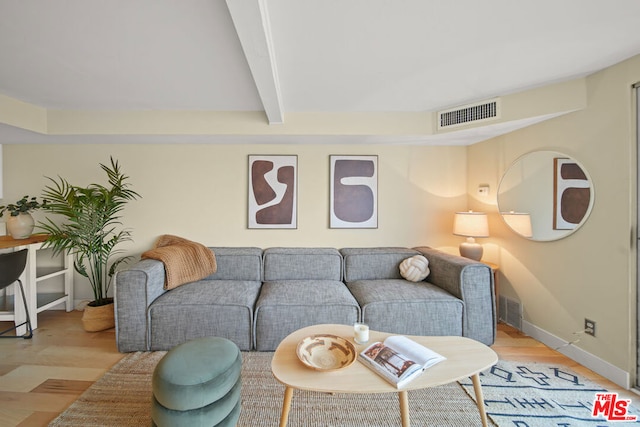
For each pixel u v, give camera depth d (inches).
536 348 86.7
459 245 121.6
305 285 99.1
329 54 63.8
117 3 47.1
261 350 83.2
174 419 48.0
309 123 101.3
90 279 112.0
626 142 67.2
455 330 85.8
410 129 102.6
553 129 84.5
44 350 83.7
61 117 97.8
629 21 53.4
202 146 117.3
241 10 43.6
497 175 106.7
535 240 91.4
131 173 115.8
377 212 121.4
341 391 44.8
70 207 95.6
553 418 58.6
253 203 118.2
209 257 105.2
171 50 61.7
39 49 61.1
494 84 80.4
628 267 67.3
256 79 66.4
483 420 53.6
